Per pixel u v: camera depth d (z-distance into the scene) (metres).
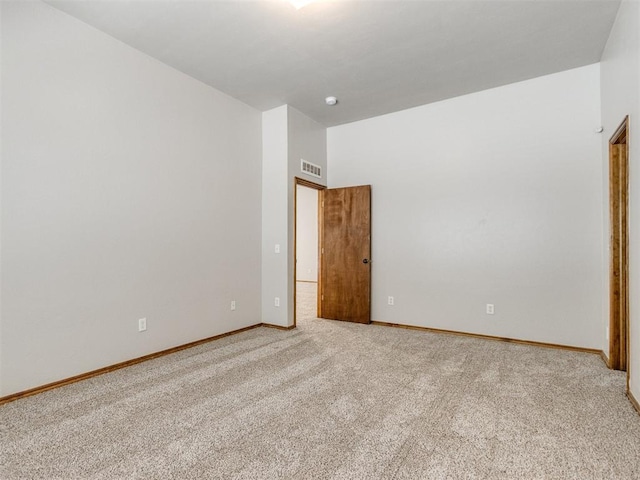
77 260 2.65
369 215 4.67
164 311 3.30
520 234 3.72
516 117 3.76
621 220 2.86
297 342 3.75
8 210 2.29
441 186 4.22
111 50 2.88
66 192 2.58
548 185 3.58
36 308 2.42
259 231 4.51
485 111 3.94
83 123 2.69
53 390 2.48
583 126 3.42
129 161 3.01
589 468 1.63
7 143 2.28
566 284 3.48
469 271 4.01
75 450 1.77
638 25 2.15
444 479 1.56
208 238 3.77
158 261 3.25
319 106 4.39
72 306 2.62
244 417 2.12
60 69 2.55
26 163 2.37
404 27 2.75
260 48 3.05
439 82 3.74
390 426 2.02
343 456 1.73
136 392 2.46
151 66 3.20
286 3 2.45
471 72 3.52
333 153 5.13
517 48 3.08
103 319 2.81
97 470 1.62
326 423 2.05
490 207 3.90
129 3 2.45
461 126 4.09
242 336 3.99
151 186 3.19
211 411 2.19
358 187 4.75
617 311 2.90
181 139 3.48
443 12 2.56
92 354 2.74
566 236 3.49
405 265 4.46
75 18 2.63
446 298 4.16
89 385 2.57
